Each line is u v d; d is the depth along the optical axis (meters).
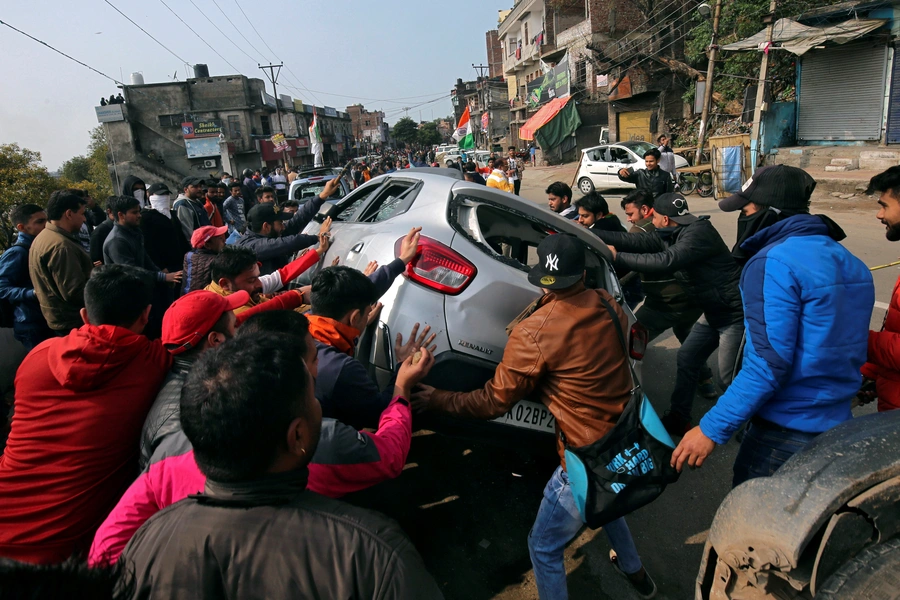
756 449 2.10
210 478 1.11
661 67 24.36
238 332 1.79
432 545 2.76
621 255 3.25
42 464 1.89
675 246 3.20
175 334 2.05
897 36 13.79
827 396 1.94
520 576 2.54
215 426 1.06
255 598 1.02
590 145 30.12
